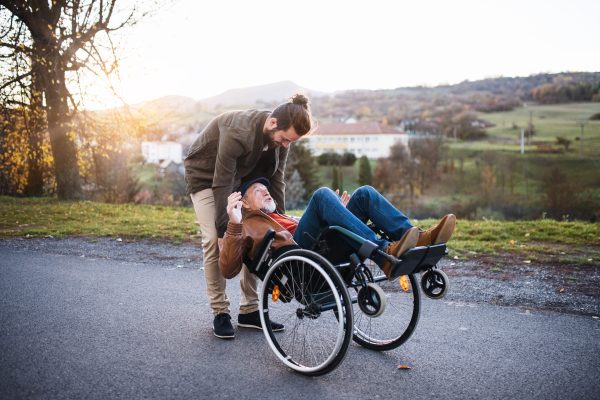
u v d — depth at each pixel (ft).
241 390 8.14
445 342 10.64
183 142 180.65
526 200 180.65
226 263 9.39
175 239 25.64
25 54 40.70
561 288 15.06
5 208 38.37
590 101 390.01
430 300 13.99
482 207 183.62
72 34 43.42
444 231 8.25
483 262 18.97
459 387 8.37
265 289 9.44
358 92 559.79
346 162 302.45
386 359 9.71
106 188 76.84
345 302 8.11
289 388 8.27
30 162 51.96
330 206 8.86
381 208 9.12
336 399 7.86
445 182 228.84
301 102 9.91
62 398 7.70
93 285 15.66
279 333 11.15
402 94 529.04
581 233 24.53
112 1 44.09
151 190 137.28
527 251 20.95
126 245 23.85
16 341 10.34
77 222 31.55
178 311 12.90
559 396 8.04
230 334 10.70
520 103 407.03
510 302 13.73
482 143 299.79
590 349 10.20
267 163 11.04
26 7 41.11
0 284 15.55
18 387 8.06
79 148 49.73
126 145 49.80
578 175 214.07
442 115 414.62
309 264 8.70
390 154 250.98
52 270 17.89
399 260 7.90
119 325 11.60
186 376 8.68
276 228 9.87
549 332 11.27
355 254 8.29
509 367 9.25
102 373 8.74
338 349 8.15
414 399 7.89
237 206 9.44
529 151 266.16
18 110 42.80
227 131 10.03
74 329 11.23
